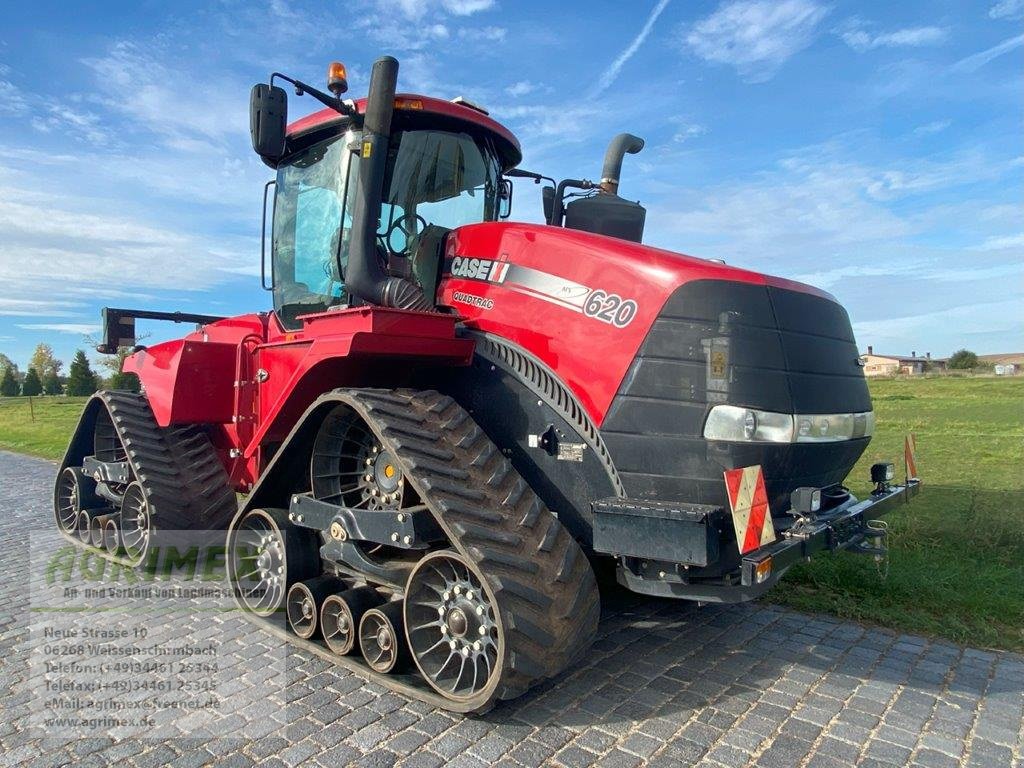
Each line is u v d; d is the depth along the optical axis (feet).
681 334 10.64
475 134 15.46
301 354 14.89
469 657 10.62
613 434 10.91
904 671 12.34
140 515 18.08
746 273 11.17
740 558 10.12
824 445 11.28
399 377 13.78
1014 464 26.09
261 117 12.85
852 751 9.73
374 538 11.57
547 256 12.21
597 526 10.38
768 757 9.57
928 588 15.47
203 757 9.62
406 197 14.43
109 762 9.53
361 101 14.12
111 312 21.63
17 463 42.39
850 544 12.12
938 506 20.88
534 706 10.98
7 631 14.30
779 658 12.85
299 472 13.92
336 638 12.71
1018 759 9.55
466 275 13.29
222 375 17.89
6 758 9.68
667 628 14.29
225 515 18.17
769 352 10.74
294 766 9.39
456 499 10.57
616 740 10.00
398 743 9.93
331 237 14.87
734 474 9.46
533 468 11.96
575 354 11.44
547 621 10.12
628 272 11.23
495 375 12.48
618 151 17.56
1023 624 14.37
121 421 18.66
